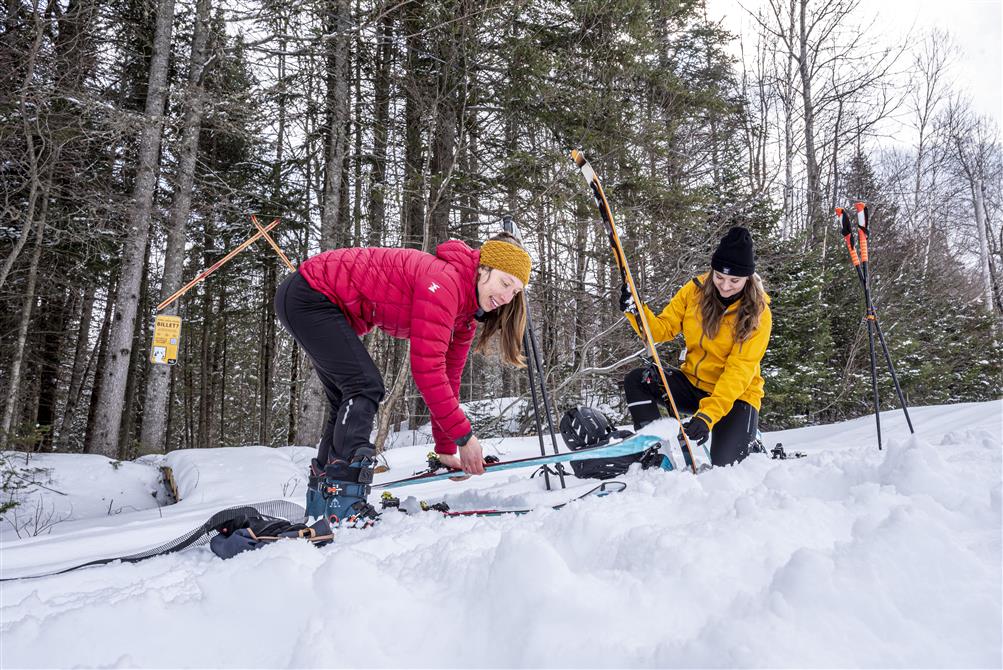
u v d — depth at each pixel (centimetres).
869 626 85
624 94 1016
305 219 1134
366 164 1009
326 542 173
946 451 210
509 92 912
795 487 188
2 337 942
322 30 877
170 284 884
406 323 221
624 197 964
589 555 132
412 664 94
